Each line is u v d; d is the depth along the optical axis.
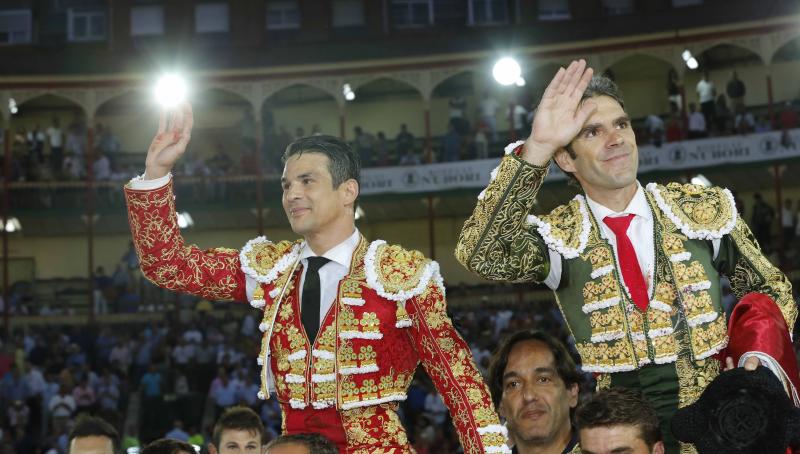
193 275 5.39
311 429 5.09
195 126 42.75
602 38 38.84
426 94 39.06
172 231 5.34
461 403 5.08
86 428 7.63
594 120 5.02
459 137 38.81
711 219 5.04
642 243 5.03
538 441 6.24
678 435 4.31
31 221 40.75
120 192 40.12
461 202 41.41
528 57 39.12
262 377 5.16
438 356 5.14
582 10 42.44
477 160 37.91
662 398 4.91
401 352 5.19
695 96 41.44
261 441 8.28
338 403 5.01
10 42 43.62
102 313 36.88
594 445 4.54
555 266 5.12
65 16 43.88
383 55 39.19
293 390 5.09
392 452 5.05
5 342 34.09
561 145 4.92
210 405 27.92
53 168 39.78
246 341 31.56
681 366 4.91
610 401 4.57
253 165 39.91
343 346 5.06
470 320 32.47
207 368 31.16
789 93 40.78
